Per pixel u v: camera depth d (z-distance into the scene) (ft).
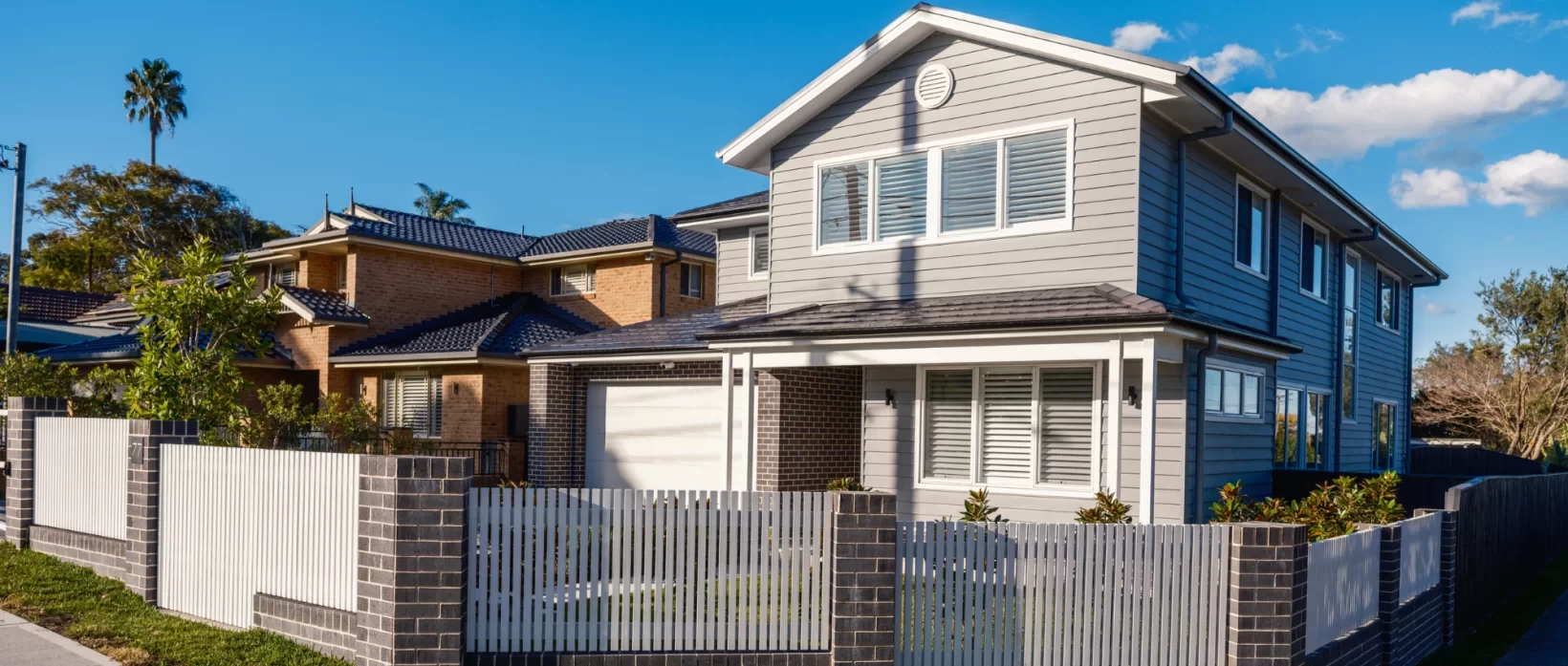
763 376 47.65
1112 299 35.60
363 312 75.82
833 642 23.63
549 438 59.52
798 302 46.83
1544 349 130.21
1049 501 40.40
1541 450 115.75
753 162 50.34
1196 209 42.57
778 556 24.49
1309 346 55.62
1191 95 37.47
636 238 80.43
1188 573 24.89
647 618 24.43
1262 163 45.80
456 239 84.38
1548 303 129.70
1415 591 32.58
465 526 24.27
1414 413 126.31
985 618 24.34
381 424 74.49
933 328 36.40
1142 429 34.12
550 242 88.99
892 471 44.57
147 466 31.65
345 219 79.00
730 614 24.39
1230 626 24.86
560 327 77.25
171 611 30.68
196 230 157.79
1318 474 46.11
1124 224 38.17
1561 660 33.09
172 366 38.55
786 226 47.44
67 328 98.89
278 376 78.02
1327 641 26.84
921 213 43.57
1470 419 124.06
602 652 24.41
